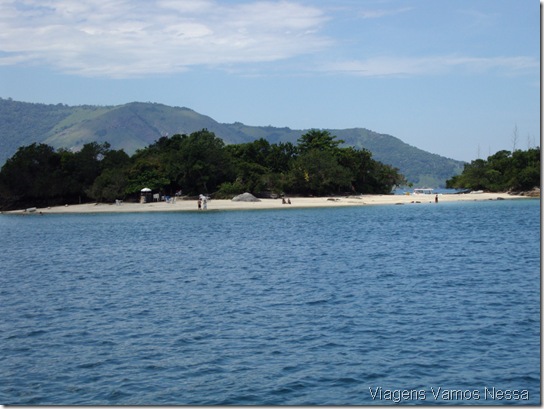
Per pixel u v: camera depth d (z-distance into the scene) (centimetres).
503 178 16388
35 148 14312
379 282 3825
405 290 3538
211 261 5041
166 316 3014
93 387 2069
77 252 6028
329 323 2802
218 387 2041
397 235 6906
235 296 3472
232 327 2767
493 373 2130
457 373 2133
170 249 6031
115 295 3600
